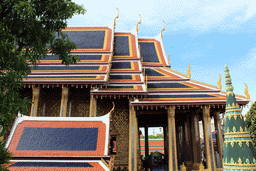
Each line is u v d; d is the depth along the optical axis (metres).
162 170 29.92
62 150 16.47
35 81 24.72
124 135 26.52
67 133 17.78
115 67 32.91
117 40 41.69
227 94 7.50
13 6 10.71
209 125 24.75
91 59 31.83
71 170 14.70
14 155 15.90
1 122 9.62
